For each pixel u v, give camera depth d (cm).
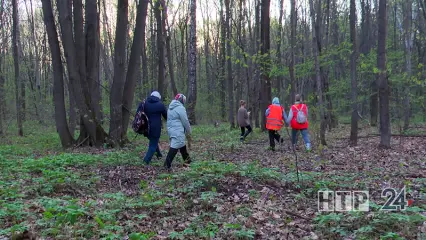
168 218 525
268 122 1169
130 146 1295
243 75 2942
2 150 1212
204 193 616
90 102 1320
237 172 738
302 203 593
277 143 1376
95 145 1312
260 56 1512
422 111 2295
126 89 1343
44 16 1309
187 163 896
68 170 827
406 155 1023
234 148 1253
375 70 1144
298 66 1546
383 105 1166
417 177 747
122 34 1303
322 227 475
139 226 491
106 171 832
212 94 3381
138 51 1337
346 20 2783
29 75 2895
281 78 1962
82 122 1330
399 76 1534
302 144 1311
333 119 2144
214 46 3966
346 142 1372
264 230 481
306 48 2467
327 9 1955
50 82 3753
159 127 906
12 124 2559
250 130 1494
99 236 443
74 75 1291
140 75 2789
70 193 657
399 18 2889
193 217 528
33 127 2517
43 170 775
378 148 1173
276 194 642
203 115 3216
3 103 2303
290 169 844
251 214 534
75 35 1292
